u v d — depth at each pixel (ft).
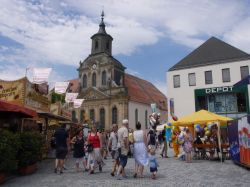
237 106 121.49
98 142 44.65
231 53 130.52
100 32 203.21
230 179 36.58
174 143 71.31
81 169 48.73
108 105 187.01
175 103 136.15
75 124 98.32
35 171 46.11
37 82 65.51
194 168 48.03
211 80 130.62
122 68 202.80
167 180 36.24
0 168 34.40
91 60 202.28
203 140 72.02
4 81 63.72
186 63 138.72
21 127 56.59
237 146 51.16
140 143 37.78
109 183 34.53
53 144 75.46
